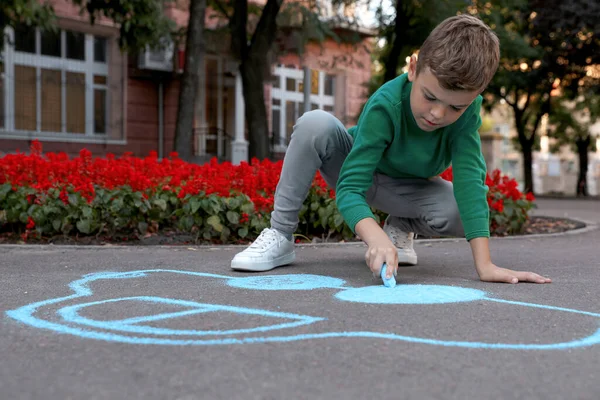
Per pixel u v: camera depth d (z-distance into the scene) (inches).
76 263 134.2
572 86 765.3
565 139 1021.2
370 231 103.3
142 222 182.9
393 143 108.2
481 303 92.2
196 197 179.8
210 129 604.1
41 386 57.6
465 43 89.1
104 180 183.3
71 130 531.5
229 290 102.4
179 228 180.9
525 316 84.6
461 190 109.2
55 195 176.6
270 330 76.5
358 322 80.3
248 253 123.0
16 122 503.5
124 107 553.9
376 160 107.7
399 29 430.3
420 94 95.2
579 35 655.8
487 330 77.1
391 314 84.7
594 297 98.3
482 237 110.3
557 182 1072.2
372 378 59.7
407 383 58.6
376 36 509.0
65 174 186.7
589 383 59.3
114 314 85.0
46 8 330.0
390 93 104.3
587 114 1076.5
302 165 122.2
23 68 506.0
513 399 55.1
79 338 73.4
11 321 81.4
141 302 92.8
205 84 604.1
